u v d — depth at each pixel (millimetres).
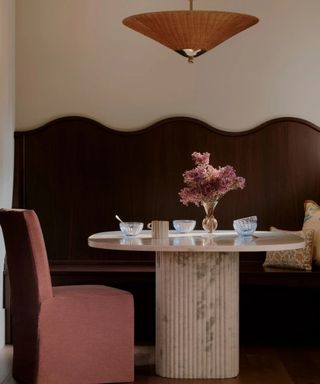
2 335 6031
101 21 6652
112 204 6633
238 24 5324
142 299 6223
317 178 6633
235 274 5047
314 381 4988
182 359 5000
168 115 6664
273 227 6457
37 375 4691
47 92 6648
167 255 5004
